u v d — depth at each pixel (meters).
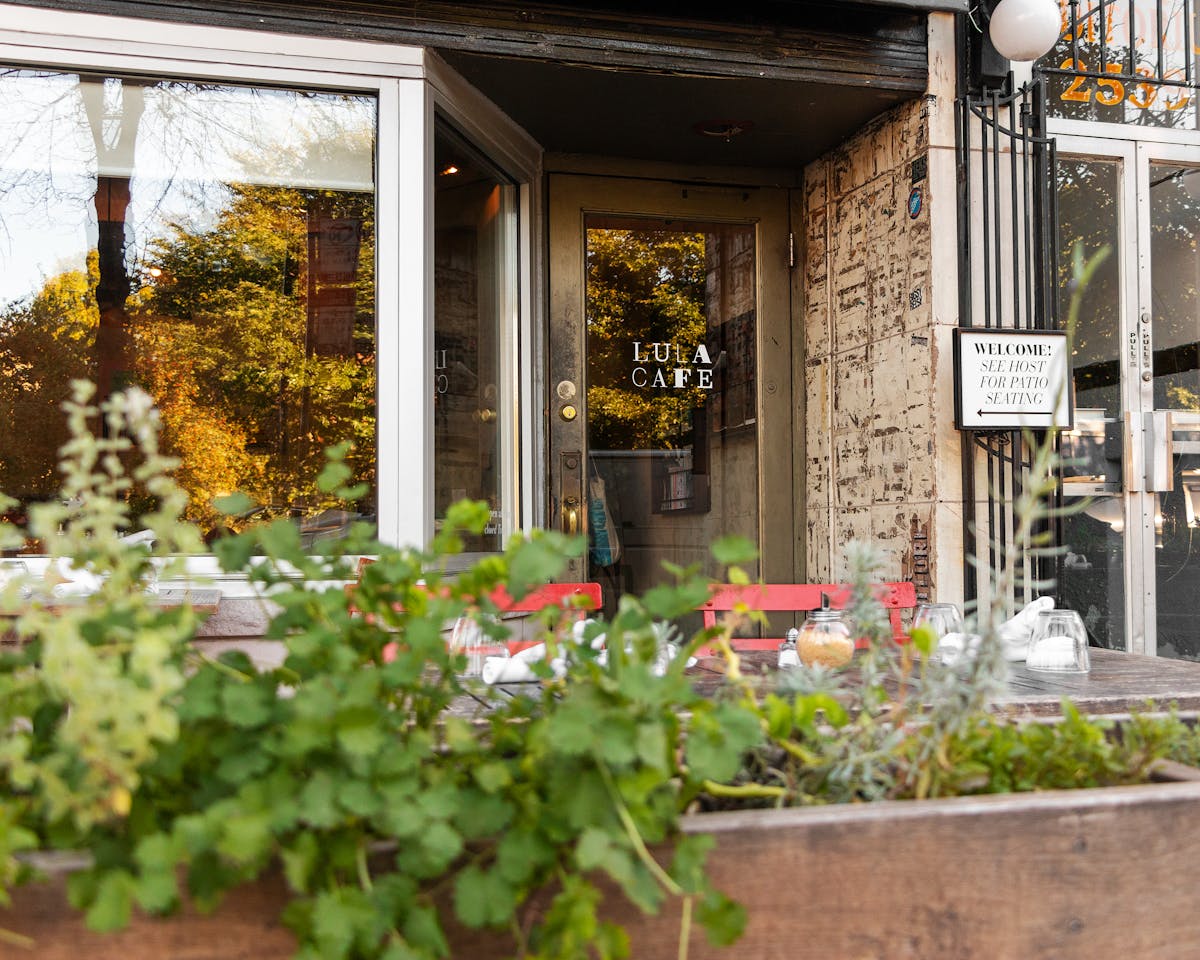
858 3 3.28
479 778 0.68
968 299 3.39
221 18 2.92
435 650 0.73
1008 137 3.53
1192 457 3.91
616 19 3.19
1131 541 3.84
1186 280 4.02
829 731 0.88
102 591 0.76
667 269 4.20
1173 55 3.96
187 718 0.67
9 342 2.95
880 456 3.71
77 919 0.66
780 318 4.24
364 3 3.01
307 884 0.65
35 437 2.97
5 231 2.93
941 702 0.85
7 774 0.73
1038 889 0.76
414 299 3.05
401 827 0.62
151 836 0.63
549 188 4.04
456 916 0.67
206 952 0.67
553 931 0.64
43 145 2.91
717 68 3.27
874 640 0.97
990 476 3.18
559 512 4.01
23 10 2.82
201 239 3.03
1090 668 2.11
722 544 0.78
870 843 0.74
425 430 3.06
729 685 0.90
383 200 3.05
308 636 0.71
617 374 4.14
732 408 4.23
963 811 0.75
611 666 0.75
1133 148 3.91
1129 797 0.78
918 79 3.45
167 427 3.03
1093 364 3.87
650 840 0.68
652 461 4.16
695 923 0.72
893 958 0.74
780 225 4.25
